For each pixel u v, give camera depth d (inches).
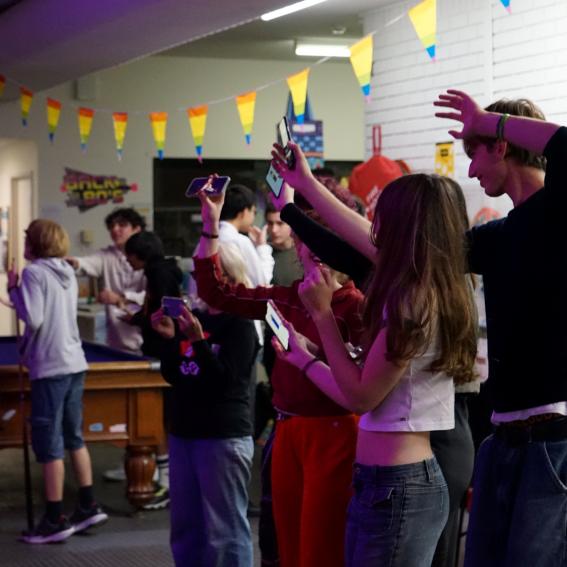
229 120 442.0
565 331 89.4
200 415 153.8
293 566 133.6
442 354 99.6
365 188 268.8
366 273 110.0
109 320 292.7
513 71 265.6
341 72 450.0
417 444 101.7
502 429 93.0
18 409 232.8
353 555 103.6
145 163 435.2
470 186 259.9
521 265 91.4
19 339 222.8
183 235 446.3
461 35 279.9
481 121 91.3
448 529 130.7
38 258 222.1
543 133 86.6
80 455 227.5
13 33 306.0
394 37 306.8
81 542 221.6
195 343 149.6
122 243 301.7
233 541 154.5
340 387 100.6
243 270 152.8
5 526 235.8
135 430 240.4
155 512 246.2
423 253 97.4
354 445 125.0
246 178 450.6
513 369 91.4
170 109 435.5
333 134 450.9
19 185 458.9
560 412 89.3
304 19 339.9
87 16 260.7
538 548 89.3
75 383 223.9
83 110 279.1
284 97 446.3
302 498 130.0
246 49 411.8
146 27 257.0
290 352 111.1
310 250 115.9
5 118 417.1
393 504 100.6
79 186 427.8
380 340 98.3
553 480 88.7
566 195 86.4
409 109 301.4
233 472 154.4
